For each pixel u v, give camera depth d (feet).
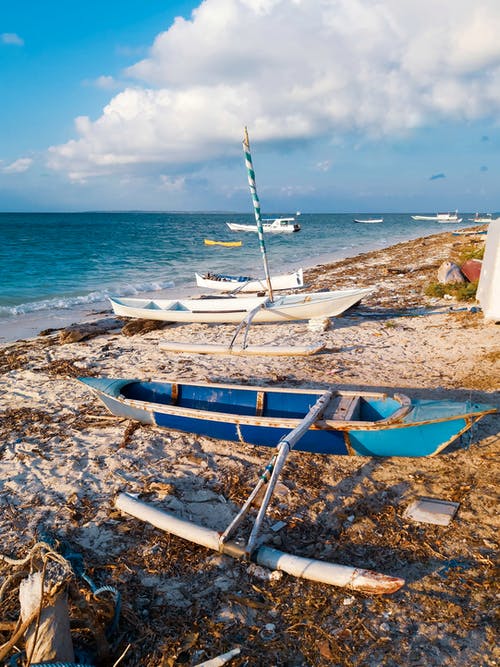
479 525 16.19
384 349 35.70
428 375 29.68
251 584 14.30
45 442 23.93
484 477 18.81
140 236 208.85
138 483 19.86
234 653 11.90
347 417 20.20
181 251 135.54
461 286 52.03
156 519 16.83
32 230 258.37
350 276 75.56
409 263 86.58
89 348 40.93
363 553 15.30
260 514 15.29
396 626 12.59
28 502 18.89
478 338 35.81
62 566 10.96
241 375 31.89
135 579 14.62
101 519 17.60
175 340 42.14
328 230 266.77
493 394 25.91
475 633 12.23
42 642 10.37
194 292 71.05
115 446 23.03
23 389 31.81
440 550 15.16
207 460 21.43
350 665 11.58
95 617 11.78
